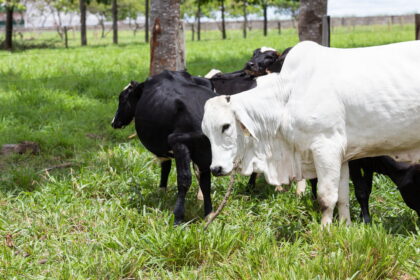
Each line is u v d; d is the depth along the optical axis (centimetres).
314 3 928
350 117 426
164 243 436
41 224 507
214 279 397
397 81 418
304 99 431
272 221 505
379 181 596
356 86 422
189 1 5400
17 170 658
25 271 417
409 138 426
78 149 777
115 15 3916
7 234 487
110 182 616
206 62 1825
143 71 1588
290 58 445
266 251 411
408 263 393
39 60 2194
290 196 562
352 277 359
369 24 5328
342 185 454
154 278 400
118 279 401
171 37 885
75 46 3769
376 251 392
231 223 501
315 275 378
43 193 589
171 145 486
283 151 451
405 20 5075
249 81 585
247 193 593
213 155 424
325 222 439
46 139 810
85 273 407
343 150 430
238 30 6638
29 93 1152
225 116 418
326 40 789
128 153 711
